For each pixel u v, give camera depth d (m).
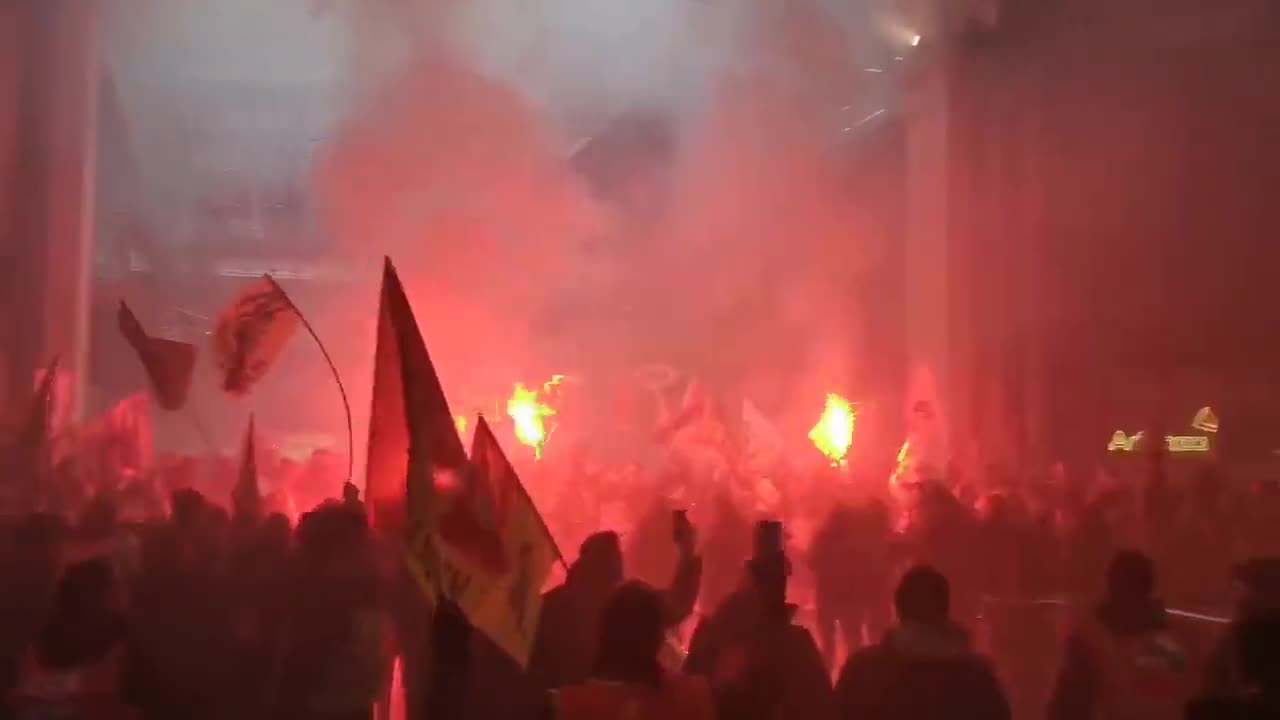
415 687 3.43
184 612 3.51
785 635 3.25
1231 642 3.09
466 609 3.07
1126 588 3.53
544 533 3.16
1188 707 2.91
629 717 2.65
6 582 4.10
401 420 3.60
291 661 3.43
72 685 3.29
